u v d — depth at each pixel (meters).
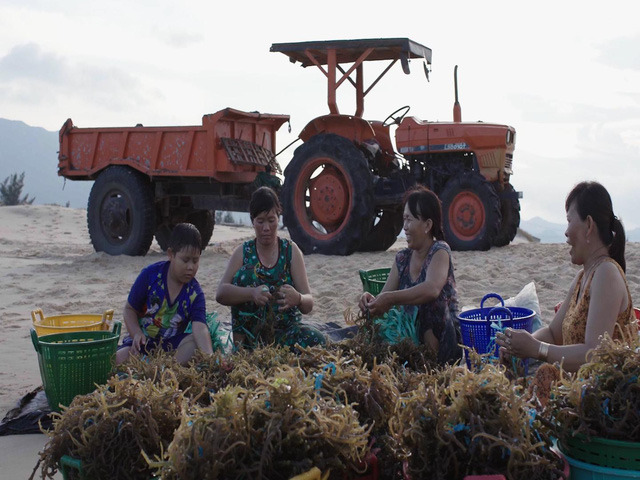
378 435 2.83
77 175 13.81
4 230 22.05
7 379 5.31
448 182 11.75
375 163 12.55
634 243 12.05
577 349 3.28
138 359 4.03
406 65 11.73
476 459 2.45
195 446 2.34
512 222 12.41
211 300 8.48
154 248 16.41
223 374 3.63
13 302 8.94
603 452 2.53
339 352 3.35
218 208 12.87
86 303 8.72
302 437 2.41
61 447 2.77
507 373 3.52
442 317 4.50
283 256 5.01
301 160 12.02
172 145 12.54
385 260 11.05
